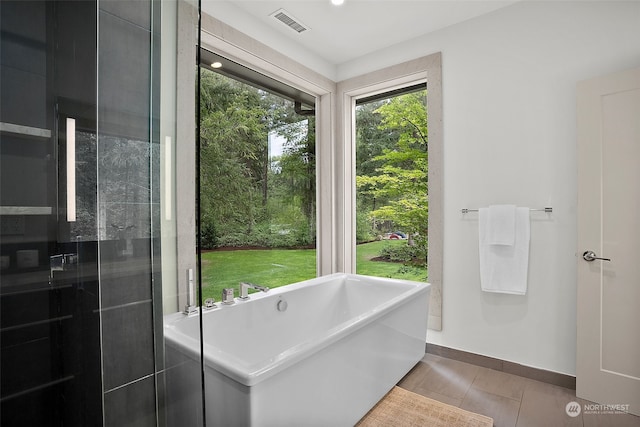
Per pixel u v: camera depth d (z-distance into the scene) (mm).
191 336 747
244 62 2682
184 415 744
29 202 634
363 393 1871
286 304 2443
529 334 2336
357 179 3469
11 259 616
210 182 2514
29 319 633
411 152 3143
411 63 2875
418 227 3090
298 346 1483
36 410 638
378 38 2889
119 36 713
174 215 764
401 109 3207
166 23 748
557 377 2223
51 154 655
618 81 1943
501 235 2357
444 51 2719
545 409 1963
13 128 621
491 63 2504
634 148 1896
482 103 2539
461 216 2617
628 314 1912
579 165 2066
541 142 2303
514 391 2164
